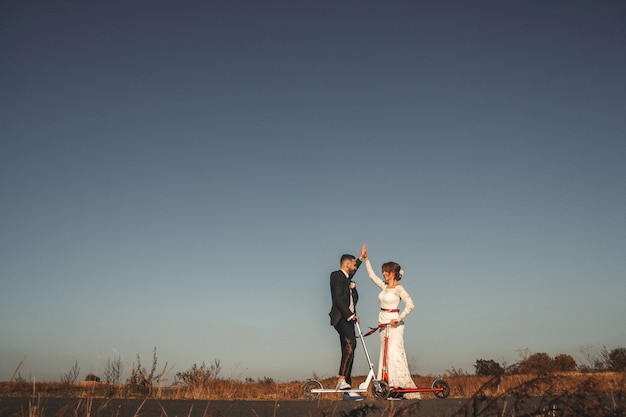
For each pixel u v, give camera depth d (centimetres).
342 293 1021
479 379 1316
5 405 775
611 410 598
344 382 999
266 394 1173
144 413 754
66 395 931
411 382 1020
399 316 1041
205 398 1030
